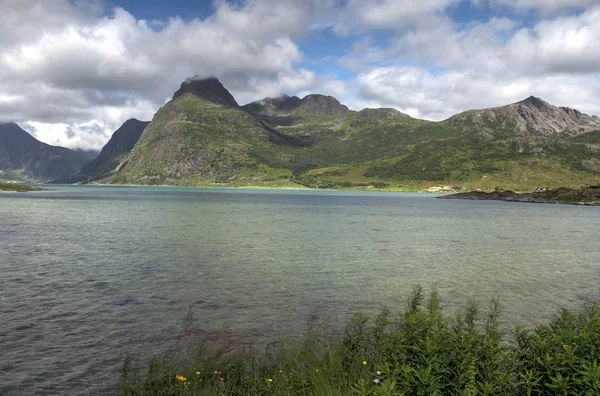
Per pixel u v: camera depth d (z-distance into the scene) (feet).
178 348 56.39
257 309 78.13
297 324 69.10
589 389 25.35
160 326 67.10
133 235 195.52
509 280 108.17
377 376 33.91
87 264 121.39
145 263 123.95
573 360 27.55
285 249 157.28
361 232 226.99
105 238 182.80
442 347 31.14
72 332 63.67
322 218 327.26
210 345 53.16
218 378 39.58
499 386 27.84
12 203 484.33
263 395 35.45
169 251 147.95
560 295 92.02
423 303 83.66
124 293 88.33
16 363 52.06
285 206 511.81
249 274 110.52
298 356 44.39
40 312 73.72
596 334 29.84
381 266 125.59
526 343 33.71
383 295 90.27
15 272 108.37
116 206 458.91
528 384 27.58
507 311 78.28
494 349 31.22
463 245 180.24
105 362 52.49
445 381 29.12
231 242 174.60
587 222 331.57
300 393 34.19
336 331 64.28
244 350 50.01
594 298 89.25
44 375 48.83
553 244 189.16
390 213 412.57
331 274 112.27
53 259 128.88
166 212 368.27
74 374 49.08
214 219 296.30
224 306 79.77
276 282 101.45
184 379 37.47
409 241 190.60
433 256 147.74
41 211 360.69
